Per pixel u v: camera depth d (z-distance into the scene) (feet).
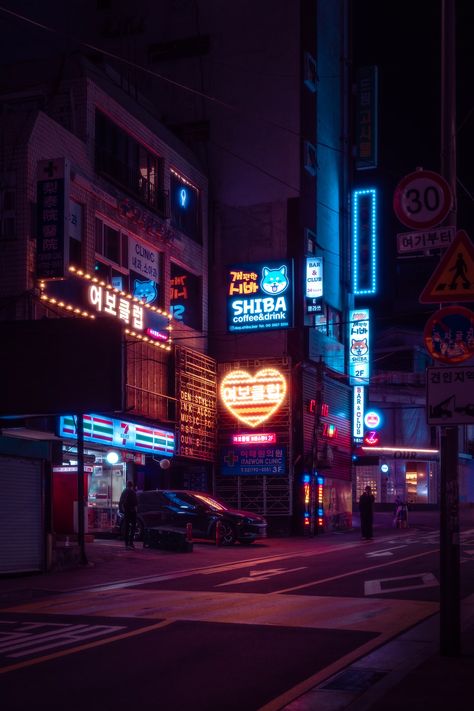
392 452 171.32
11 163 75.72
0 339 59.06
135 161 97.04
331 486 120.26
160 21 121.08
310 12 118.83
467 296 30.99
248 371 111.45
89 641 33.99
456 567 29.66
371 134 132.98
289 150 114.93
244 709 23.81
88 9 123.54
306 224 114.73
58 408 57.52
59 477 87.04
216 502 92.79
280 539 101.81
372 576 57.77
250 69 117.50
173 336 103.96
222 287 115.03
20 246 74.28
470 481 191.93
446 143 32.65
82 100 87.04
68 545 71.10
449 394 30.55
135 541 88.28
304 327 111.96
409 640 33.68
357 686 26.13
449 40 33.17
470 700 23.34
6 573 58.49
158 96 120.06
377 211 126.41
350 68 135.54
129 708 23.93
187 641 33.83
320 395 111.96
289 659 30.40
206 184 115.55
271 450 109.29
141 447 91.91
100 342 57.72
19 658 30.83
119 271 91.56
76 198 83.66
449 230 31.89
